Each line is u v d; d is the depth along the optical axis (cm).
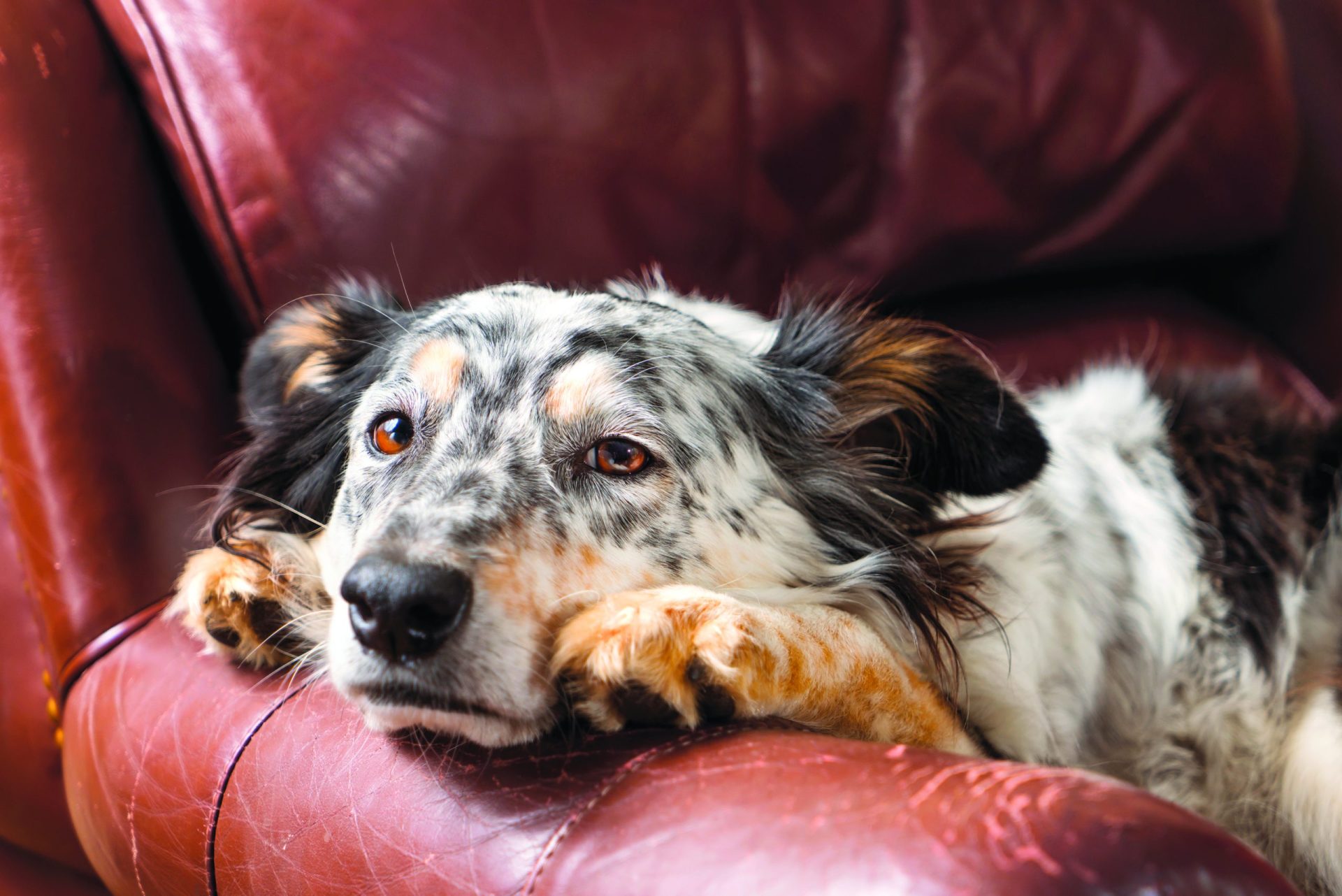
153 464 180
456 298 167
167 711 140
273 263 192
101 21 195
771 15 218
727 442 155
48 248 179
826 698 121
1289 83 260
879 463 175
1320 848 184
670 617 110
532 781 105
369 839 110
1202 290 283
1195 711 194
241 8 190
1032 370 251
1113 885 73
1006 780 86
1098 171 242
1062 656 180
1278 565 205
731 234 219
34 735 175
